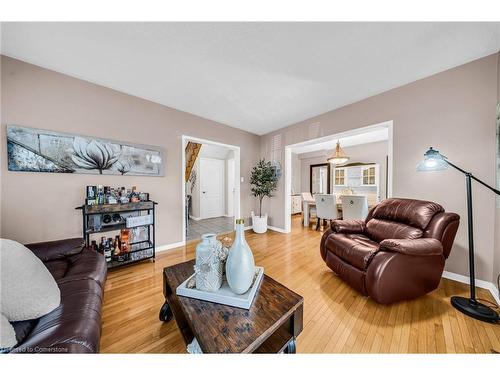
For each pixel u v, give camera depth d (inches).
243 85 91.7
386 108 96.5
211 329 32.0
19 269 33.4
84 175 86.5
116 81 88.2
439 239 63.6
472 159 73.6
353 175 221.3
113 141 93.9
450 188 78.5
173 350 45.3
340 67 78.0
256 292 42.1
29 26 57.3
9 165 70.5
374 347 45.9
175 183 118.0
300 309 39.8
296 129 144.3
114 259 87.8
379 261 58.4
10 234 71.6
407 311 58.7
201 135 131.8
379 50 68.2
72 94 83.8
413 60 73.6
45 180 77.9
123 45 65.9
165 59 73.2
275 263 95.5
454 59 73.0
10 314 30.4
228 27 58.3
